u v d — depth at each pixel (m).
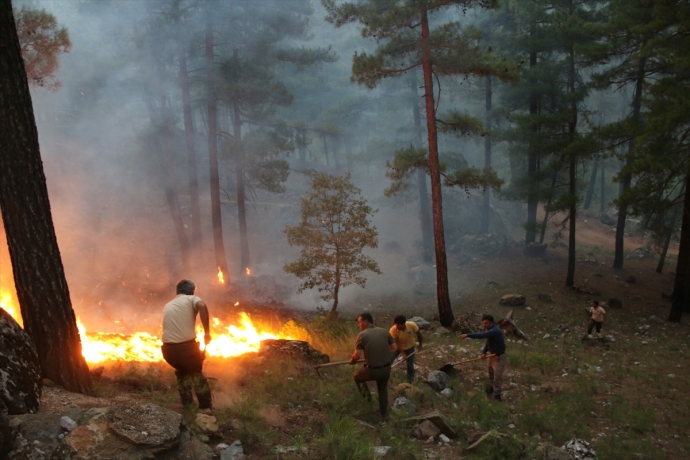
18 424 4.54
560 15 23.06
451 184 18.14
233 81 22.17
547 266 26.95
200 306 6.41
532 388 10.41
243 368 9.03
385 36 17.52
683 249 20.03
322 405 7.55
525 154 26.34
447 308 17.92
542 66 24.92
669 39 17.50
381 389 7.61
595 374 11.91
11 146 5.97
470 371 11.19
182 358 6.29
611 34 20.34
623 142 20.55
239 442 5.66
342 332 14.79
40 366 6.05
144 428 4.59
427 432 7.19
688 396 10.63
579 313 21.11
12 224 6.04
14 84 6.01
